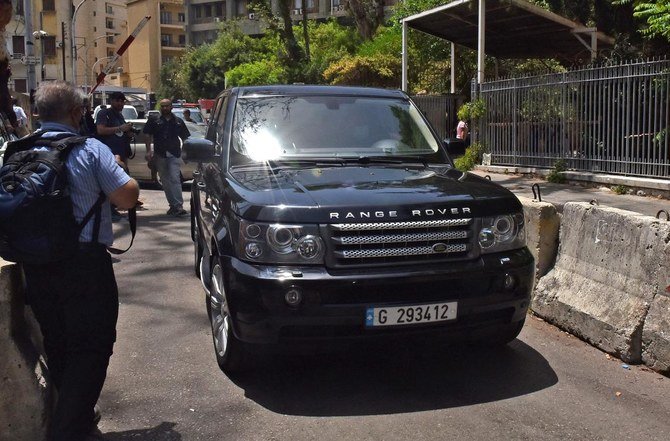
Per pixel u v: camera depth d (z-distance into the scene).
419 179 4.64
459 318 4.11
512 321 4.38
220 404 4.11
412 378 4.48
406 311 3.96
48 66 63.22
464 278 4.08
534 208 5.73
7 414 3.30
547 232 5.70
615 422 3.86
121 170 3.48
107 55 78.56
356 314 3.90
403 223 4.00
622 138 12.41
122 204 3.46
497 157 15.97
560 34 18.09
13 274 3.36
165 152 10.66
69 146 3.35
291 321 3.88
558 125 14.02
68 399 3.33
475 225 4.18
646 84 11.82
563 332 5.37
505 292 4.20
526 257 4.35
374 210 3.99
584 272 5.34
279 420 3.89
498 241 4.25
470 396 4.20
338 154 5.14
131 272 7.42
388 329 3.97
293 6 58.62
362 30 29.17
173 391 4.30
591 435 3.71
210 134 6.36
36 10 62.03
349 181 4.48
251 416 3.94
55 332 3.48
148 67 78.62
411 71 24.02
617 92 12.45
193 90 57.34
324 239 3.93
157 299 6.38
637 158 12.09
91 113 9.50
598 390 4.28
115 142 9.62
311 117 5.43
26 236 3.19
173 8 80.88
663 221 4.68
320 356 4.86
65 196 3.26
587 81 13.12
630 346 4.66
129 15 79.94
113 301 3.51
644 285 4.73
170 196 10.88
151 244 8.87
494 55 20.98
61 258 3.25
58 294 3.35
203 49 58.12
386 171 4.83
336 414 3.96
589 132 13.18
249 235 4.01
